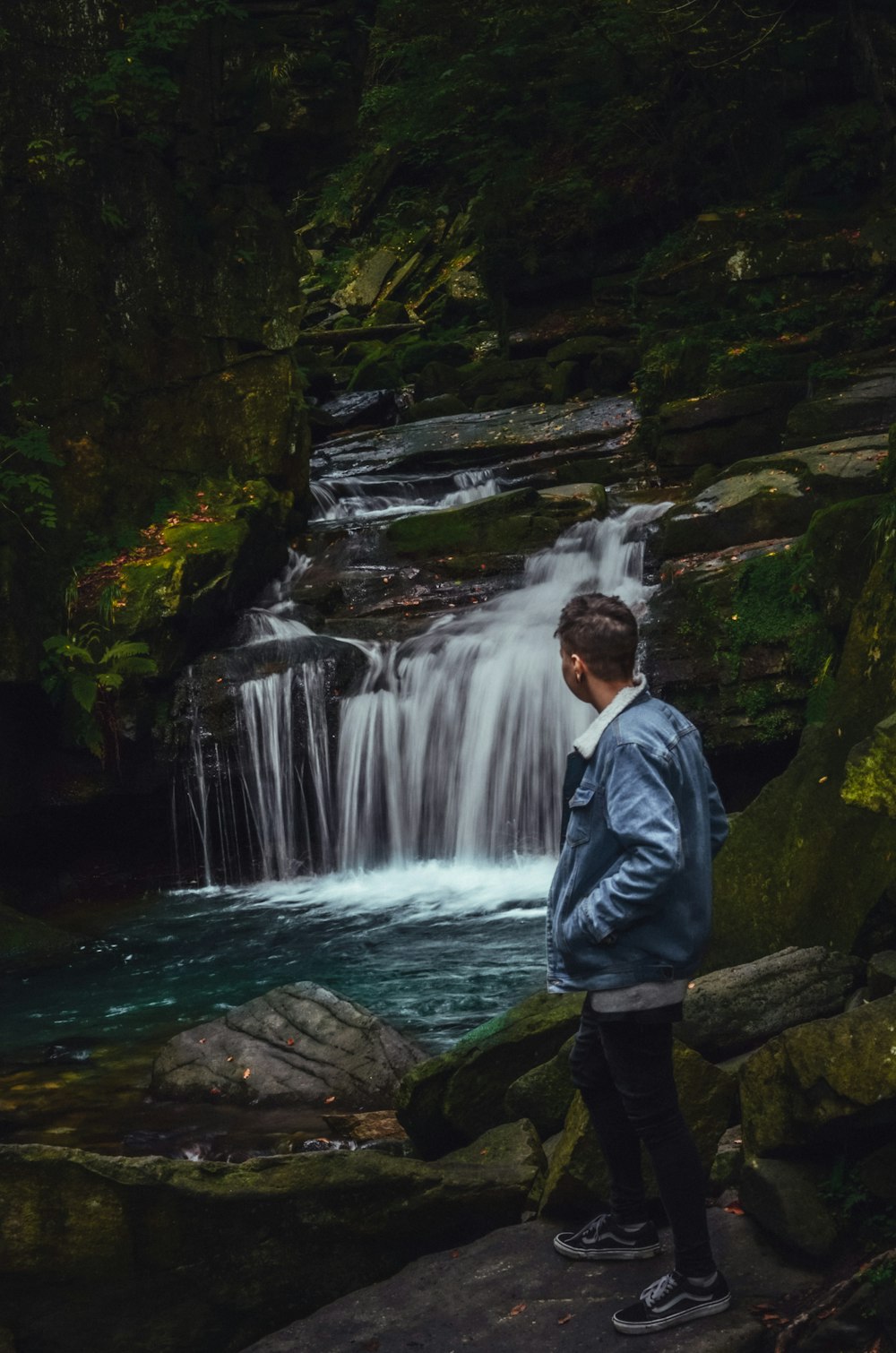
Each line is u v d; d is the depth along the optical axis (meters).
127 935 7.88
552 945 3.10
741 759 8.15
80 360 10.15
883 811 4.59
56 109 9.95
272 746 9.20
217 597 9.83
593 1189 3.39
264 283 11.25
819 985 4.07
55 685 9.21
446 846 8.85
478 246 16.55
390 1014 5.76
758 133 14.80
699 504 9.31
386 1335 3.05
